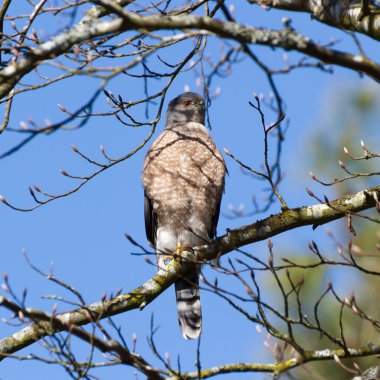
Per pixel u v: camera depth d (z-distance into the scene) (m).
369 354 7.73
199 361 7.53
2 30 9.63
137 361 7.33
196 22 6.83
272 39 6.79
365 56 6.80
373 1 7.88
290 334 7.76
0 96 8.73
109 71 6.71
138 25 6.93
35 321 7.33
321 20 7.87
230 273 7.73
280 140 8.68
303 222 10.08
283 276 11.16
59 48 7.25
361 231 11.49
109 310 9.45
